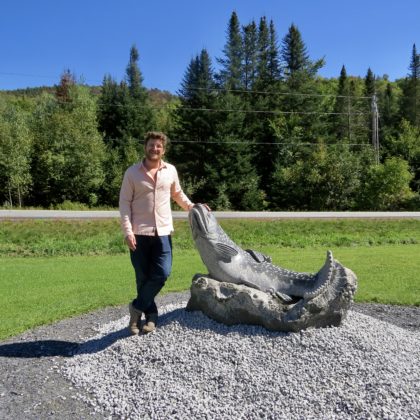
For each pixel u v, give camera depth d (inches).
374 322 217.2
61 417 164.1
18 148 1423.5
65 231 703.1
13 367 207.9
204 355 188.7
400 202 1485.0
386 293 349.4
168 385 177.0
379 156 1680.6
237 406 162.2
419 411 152.7
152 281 209.2
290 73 1927.9
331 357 179.6
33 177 1497.3
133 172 206.7
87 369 198.7
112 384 184.7
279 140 1733.5
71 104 1700.3
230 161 1592.0
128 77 1940.2
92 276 429.7
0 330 264.8
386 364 175.9
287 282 211.5
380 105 2383.1
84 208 1371.8
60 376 197.8
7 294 356.2
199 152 1636.3
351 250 604.1
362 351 183.3
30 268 476.4
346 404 157.6
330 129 1974.7
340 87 2331.4
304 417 153.9
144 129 1780.3
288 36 1932.8
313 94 1861.5
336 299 193.8
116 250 600.1
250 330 197.6
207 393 171.0
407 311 303.6
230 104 1640.0
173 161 1664.6
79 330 263.9
